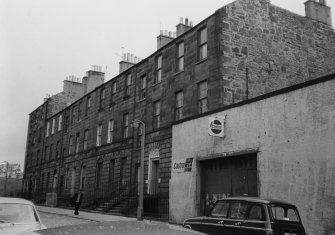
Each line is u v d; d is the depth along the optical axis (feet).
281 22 78.74
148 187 84.23
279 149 47.80
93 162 116.78
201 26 75.72
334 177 40.57
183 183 66.13
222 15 71.26
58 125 155.94
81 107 135.03
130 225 9.96
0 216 27.02
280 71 75.82
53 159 153.99
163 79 86.17
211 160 61.62
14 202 29.09
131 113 99.09
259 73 72.79
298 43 80.18
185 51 79.46
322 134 42.70
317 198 42.01
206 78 71.67
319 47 83.35
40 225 27.45
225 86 68.28
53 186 150.30
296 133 45.88
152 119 88.74
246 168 54.29
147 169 86.12
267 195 48.26
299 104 46.09
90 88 147.02
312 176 42.98
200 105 73.31
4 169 323.57
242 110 54.90
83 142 127.54
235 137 55.52
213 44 71.41
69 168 135.85
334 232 39.65
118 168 100.89
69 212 94.53
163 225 10.52
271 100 50.14
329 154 41.55
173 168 69.51
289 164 46.09
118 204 91.09
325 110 42.80
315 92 44.27
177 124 70.49
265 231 29.35
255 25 74.90
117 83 109.91
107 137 110.93
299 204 43.88
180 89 79.25
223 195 58.08
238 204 32.94
